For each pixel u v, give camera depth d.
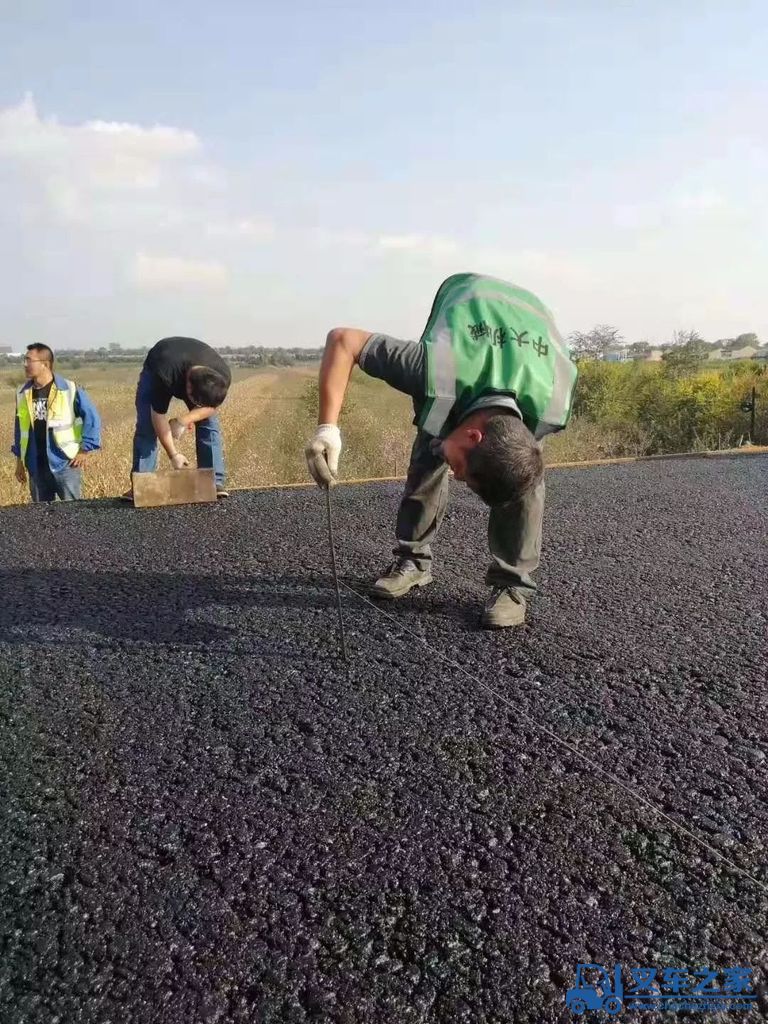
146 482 5.59
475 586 3.66
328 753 2.21
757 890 1.67
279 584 3.75
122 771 2.15
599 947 1.52
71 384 6.60
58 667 2.84
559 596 3.51
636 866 1.74
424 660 2.83
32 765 2.19
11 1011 1.41
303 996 1.43
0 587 3.83
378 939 1.55
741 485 6.01
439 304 2.88
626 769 2.11
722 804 1.95
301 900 1.66
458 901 1.64
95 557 4.35
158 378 5.47
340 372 2.75
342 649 2.93
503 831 1.86
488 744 2.24
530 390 2.63
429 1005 1.41
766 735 2.28
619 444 15.25
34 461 6.56
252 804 1.99
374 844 1.82
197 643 3.03
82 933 1.58
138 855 1.81
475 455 2.47
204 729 2.36
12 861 1.80
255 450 18.27
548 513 5.20
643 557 4.12
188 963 1.51
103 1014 1.40
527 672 2.71
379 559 4.13
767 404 14.88
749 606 3.34
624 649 2.90
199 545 4.54
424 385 2.61
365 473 12.54
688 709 2.44
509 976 1.46
